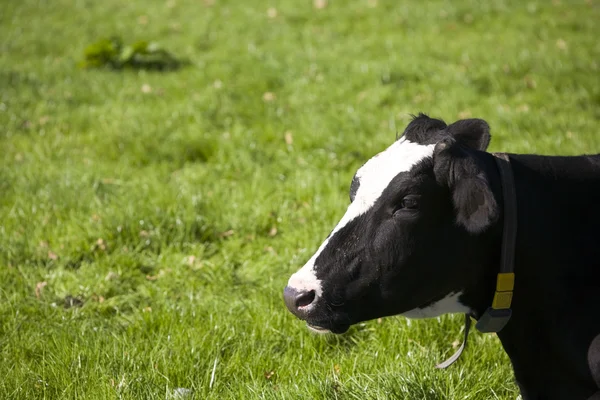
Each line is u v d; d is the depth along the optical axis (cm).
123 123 1033
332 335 582
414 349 549
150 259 718
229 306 622
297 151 942
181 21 1677
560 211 406
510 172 400
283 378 527
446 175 381
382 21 1552
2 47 1470
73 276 680
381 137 958
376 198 396
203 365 539
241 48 1430
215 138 983
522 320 410
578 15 1528
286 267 688
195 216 760
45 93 1186
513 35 1402
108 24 1670
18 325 597
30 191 830
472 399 493
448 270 398
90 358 539
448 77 1177
